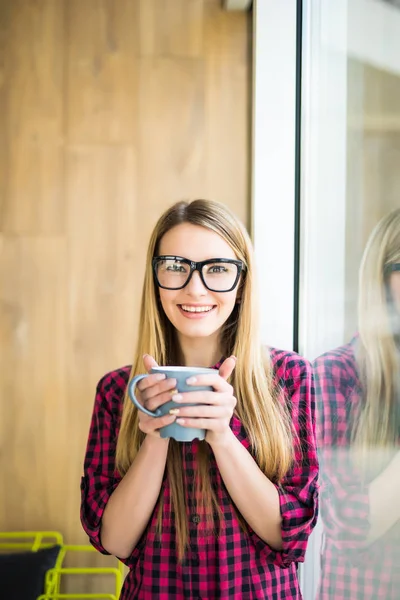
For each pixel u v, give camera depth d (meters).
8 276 2.20
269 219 1.94
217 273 0.97
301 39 1.59
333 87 1.21
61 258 2.21
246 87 2.20
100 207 2.21
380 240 0.84
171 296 0.98
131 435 1.04
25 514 2.20
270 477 1.01
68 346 2.21
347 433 1.00
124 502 0.96
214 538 0.98
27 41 2.19
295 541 0.94
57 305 2.21
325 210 1.28
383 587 0.83
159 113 2.21
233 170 2.20
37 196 2.20
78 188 2.21
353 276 1.01
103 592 2.18
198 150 2.20
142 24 2.20
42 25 2.19
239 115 2.20
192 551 0.98
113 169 2.21
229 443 0.89
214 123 2.20
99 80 2.20
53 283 2.21
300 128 1.60
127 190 2.21
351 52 1.06
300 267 1.58
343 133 1.12
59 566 2.04
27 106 2.19
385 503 0.82
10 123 2.19
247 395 1.02
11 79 2.19
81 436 2.21
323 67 1.32
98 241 2.21
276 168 1.93
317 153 1.38
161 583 0.99
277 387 1.05
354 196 1.02
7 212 2.20
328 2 1.27
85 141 2.20
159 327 1.05
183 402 0.84
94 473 1.09
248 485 0.92
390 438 0.80
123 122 2.20
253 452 1.01
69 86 2.20
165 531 1.00
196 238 0.98
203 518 0.98
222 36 2.20
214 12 2.20
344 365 1.03
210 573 0.98
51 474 2.21
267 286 1.92
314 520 0.96
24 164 2.20
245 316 1.03
